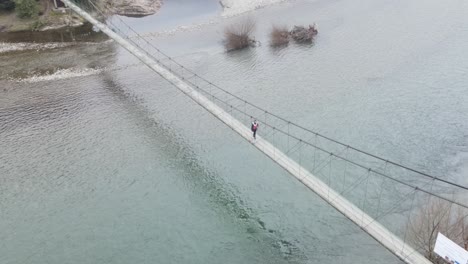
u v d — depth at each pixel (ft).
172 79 168.76
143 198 126.72
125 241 111.45
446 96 165.89
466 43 208.64
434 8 260.83
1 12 265.54
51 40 247.70
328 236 107.34
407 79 181.57
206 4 317.83
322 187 106.01
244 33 230.48
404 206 112.98
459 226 90.63
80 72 210.59
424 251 90.38
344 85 182.09
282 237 108.47
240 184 129.18
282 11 283.38
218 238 109.81
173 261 104.22
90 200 127.34
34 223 119.75
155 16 296.51
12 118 172.24
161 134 158.20
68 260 106.93
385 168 129.49
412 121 152.46
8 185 135.54
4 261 107.55
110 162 143.95
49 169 142.20
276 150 121.19
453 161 130.82
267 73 199.00
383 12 264.72
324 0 299.79
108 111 175.42
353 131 149.69
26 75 208.85
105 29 222.69
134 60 222.28
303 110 165.78
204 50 230.48
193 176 134.31
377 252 101.09
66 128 164.55
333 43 226.17
